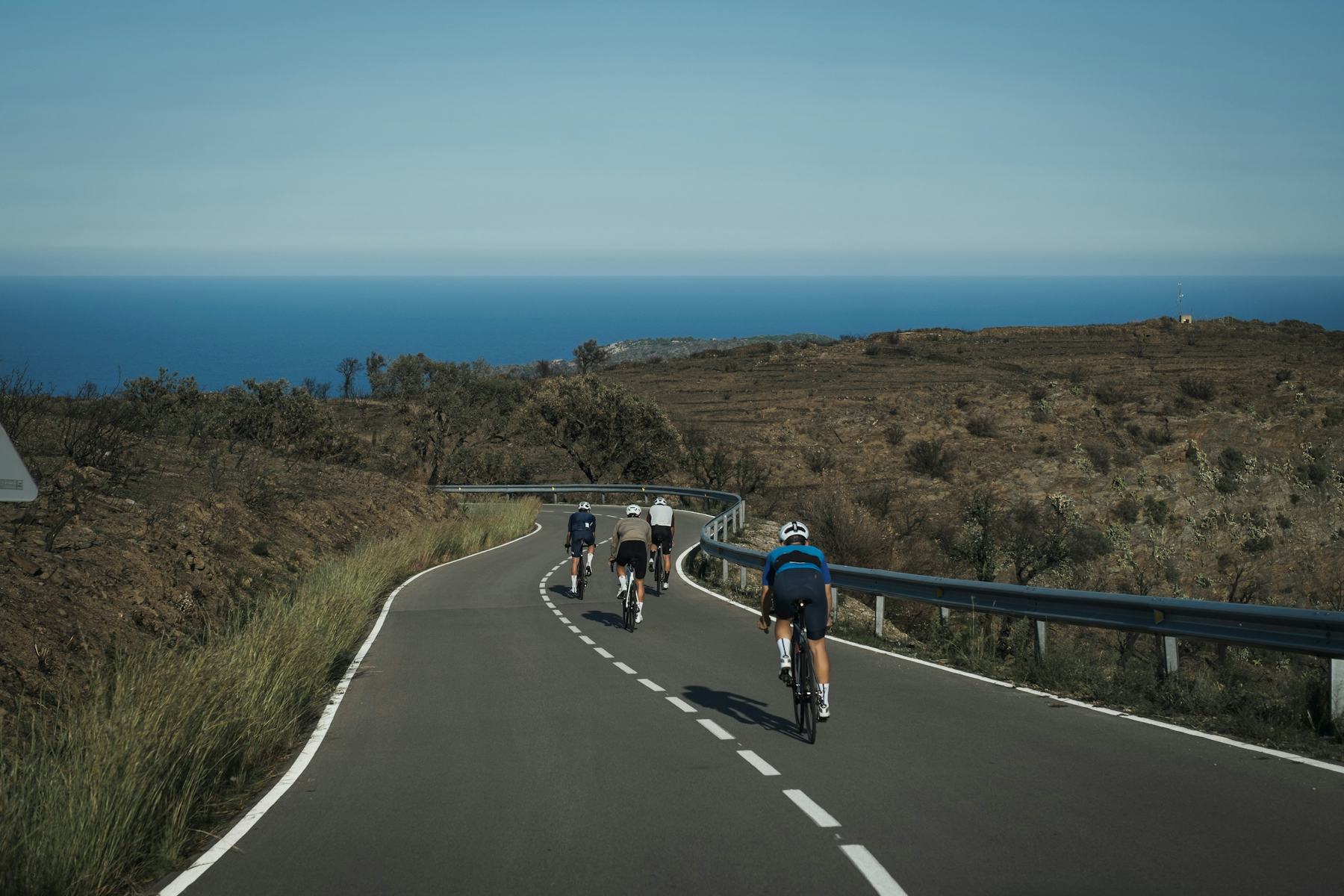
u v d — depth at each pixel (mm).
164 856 5688
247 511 22547
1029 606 12055
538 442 59844
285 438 42219
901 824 5891
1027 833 5652
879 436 56688
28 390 20375
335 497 30219
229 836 6074
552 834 5891
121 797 5992
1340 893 4633
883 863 5199
